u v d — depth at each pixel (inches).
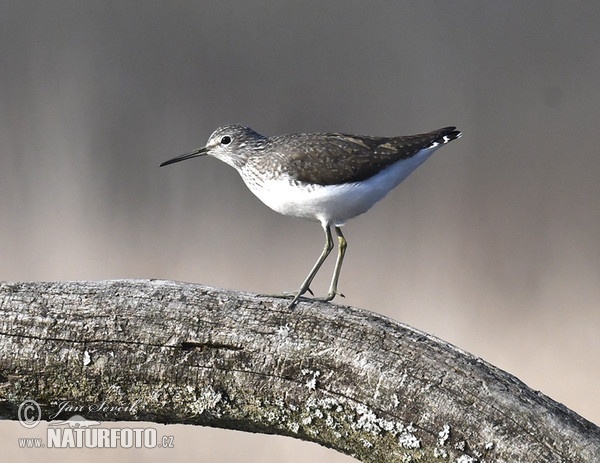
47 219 636.7
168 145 705.0
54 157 684.1
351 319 255.1
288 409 251.6
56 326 252.1
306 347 251.1
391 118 733.3
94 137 705.0
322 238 621.6
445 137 356.5
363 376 247.4
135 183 669.9
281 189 344.8
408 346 250.2
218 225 634.2
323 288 578.2
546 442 236.2
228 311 255.0
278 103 746.8
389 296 568.4
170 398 253.4
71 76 745.6
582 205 639.1
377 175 344.2
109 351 251.1
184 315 253.9
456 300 561.9
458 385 243.6
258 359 251.3
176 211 644.7
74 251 607.8
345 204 341.7
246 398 253.0
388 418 245.3
